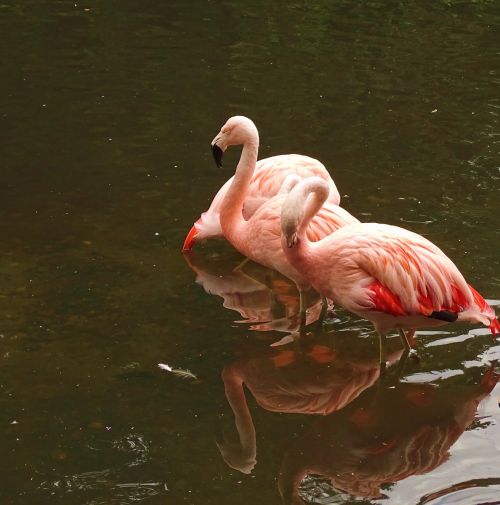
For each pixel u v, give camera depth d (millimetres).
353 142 13141
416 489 6617
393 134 13430
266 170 10430
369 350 8617
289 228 7891
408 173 12180
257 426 7422
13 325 8703
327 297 8453
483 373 8141
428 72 15875
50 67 15602
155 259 10164
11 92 14523
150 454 6988
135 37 17141
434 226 10695
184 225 10883
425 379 8094
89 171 12141
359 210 11094
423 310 7902
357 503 6469
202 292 9570
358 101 14594
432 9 19469
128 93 14648
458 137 13336
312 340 8758
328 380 8125
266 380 8070
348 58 16484
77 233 10602
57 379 7898
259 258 9508
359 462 6984
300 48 16922
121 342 8523
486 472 6812
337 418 7551
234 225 9875
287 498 6512
